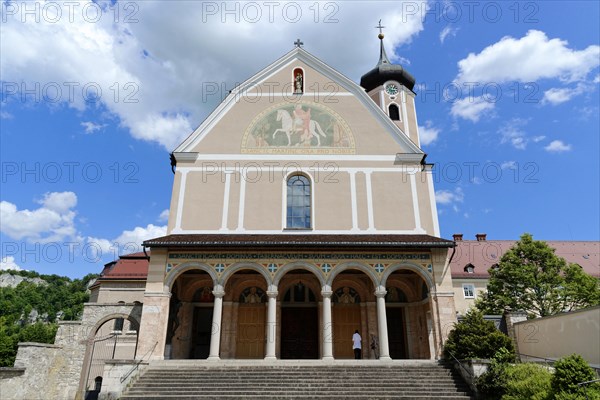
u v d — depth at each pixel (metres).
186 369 19.03
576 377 13.09
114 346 29.73
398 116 36.81
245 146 26.98
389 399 16.34
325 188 26.08
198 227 24.94
